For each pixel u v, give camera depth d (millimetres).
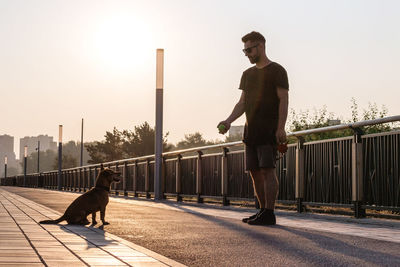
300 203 9453
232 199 11961
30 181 55594
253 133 7160
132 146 57594
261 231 6344
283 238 5645
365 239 5547
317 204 8977
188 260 4305
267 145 7117
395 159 7344
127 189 20812
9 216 8531
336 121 15914
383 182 7559
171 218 8461
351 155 8203
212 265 4070
